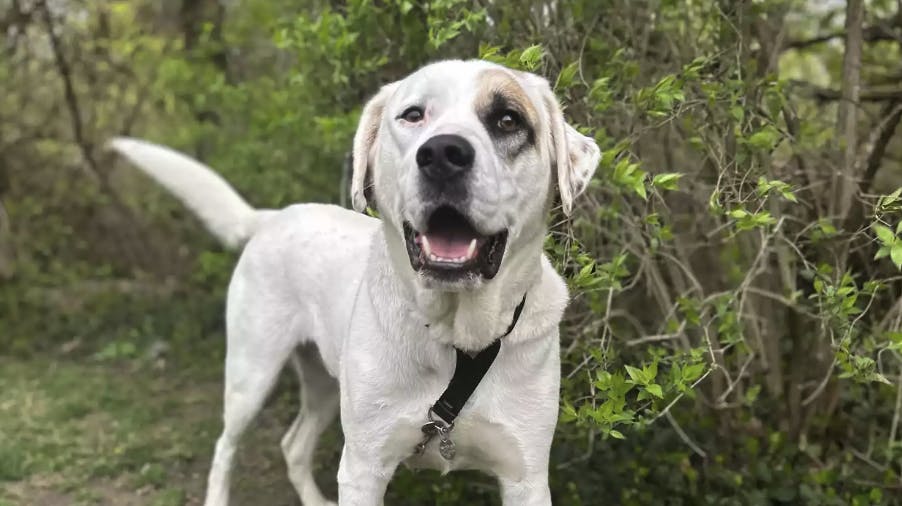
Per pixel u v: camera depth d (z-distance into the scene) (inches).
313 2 171.8
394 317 99.0
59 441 175.8
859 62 139.6
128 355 234.1
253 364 133.6
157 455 171.0
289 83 177.2
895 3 162.9
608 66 130.3
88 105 287.9
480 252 90.1
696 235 160.1
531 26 135.0
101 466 163.8
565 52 134.9
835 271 137.9
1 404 195.6
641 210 140.3
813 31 176.4
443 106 93.5
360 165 103.6
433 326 96.8
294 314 131.3
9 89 278.4
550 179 100.5
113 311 263.7
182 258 293.4
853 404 154.3
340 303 119.3
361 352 101.1
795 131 142.4
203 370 224.8
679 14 141.6
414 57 146.0
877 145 141.9
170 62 229.3
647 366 117.5
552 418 102.4
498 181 88.8
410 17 137.5
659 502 136.9
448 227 89.8
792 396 152.1
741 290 135.8
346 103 163.0
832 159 146.2
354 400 101.3
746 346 140.9
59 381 211.0
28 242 283.1
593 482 141.9
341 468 105.1
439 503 139.9
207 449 175.3
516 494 103.3
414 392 99.4
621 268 127.3
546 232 105.0
